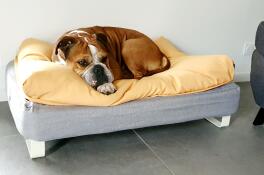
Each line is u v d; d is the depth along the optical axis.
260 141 2.03
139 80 1.95
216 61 2.14
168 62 2.35
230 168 1.72
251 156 1.85
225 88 2.08
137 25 2.65
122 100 1.78
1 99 2.39
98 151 1.81
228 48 3.08
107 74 1.87
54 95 1.66
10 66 2.19
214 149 1.90
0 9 2.20
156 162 1.74
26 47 2.12
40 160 1.69
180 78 1.99
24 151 1.76
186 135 2.05
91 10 2.45
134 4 2.57
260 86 2.11
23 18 2.28
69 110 1.67
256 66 2.14
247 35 3.11
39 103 1.64
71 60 1.91
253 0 3.00
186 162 1.75
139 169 1.66
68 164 1.67
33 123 1.61
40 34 2.37
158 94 1.90
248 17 3.04
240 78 3.20
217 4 2.87
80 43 1.92
